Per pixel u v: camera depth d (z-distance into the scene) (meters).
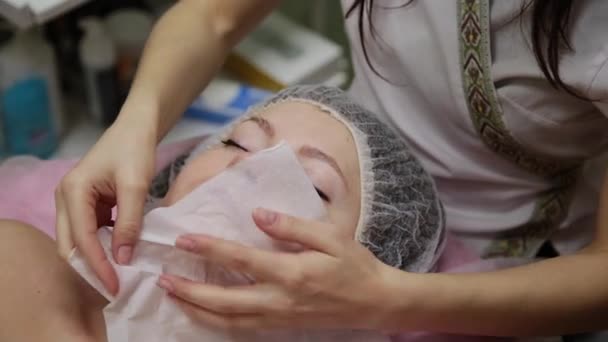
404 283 0.66
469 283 0.69
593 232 0.96
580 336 0.82
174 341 0.67
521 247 0.96
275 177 0.69
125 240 0.66
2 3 1.00
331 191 0.74
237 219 0.68
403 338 0.81
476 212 0.97
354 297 0.64
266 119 0.80
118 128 0.75
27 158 1.00
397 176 0.81
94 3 1.28
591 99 0.75
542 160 0.89
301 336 0.72
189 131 1.19
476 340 0.81
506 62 0.80
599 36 0.73
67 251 0.66
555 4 0.72
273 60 1.29
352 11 0.93
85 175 0.70
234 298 0.62
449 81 0.84
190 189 0.75
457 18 0.80
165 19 0.92
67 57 1.28
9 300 0.70
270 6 0.99
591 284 0.71
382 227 0.77
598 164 0.93
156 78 0.83
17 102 1.17
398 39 0.88
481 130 0.86
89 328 0.71
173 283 0.63
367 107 0.98
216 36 0.92
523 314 0.70
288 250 0.67
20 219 0.90
